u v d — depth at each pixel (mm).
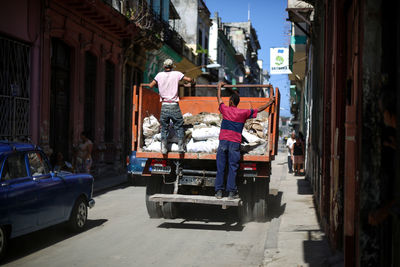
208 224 8367
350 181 3863
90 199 7988
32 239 7082
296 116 43750
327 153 7047
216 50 44625
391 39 3279
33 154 6660
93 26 16719
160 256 6047
